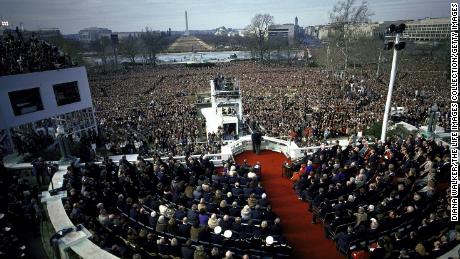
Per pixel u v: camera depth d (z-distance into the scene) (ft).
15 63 96.32
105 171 61.16
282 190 61.72
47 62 104.63
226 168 65.82
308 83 255.70
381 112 130.62
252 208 50.26
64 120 107.34
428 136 78.43
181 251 39.93
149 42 543.80
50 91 101.14
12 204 49.24
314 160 65.46
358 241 41.63
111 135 122.62
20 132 93.40
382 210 45.47
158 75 354.54
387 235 42.16
